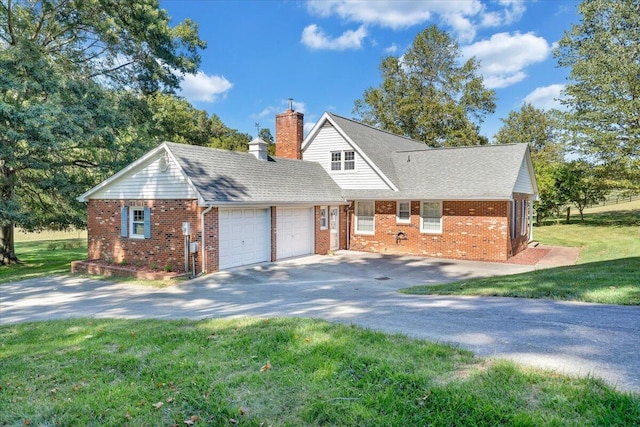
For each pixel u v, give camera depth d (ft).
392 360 14.23
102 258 53.21
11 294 39.06
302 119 72.28
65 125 53.83
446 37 134.31
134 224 50.39
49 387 14.02
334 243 64.54
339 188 65.98
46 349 18.62
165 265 46.39
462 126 126.00
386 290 34.24
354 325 19.48
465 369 13.29
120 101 67.92
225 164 51.62
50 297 36.94
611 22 82.38
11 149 52.21
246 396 12.39
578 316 19.43
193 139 138.41
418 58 136.15
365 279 41.55
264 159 59.72
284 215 54.60
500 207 53.16
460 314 21.25
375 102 134.31
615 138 79.36
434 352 14.92
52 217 70.08
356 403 11.39
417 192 58.13
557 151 114.01
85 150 68.33
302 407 11.53
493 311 21.54
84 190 64.03
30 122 48.78
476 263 52.11
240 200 46.01
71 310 31.12
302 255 57.88
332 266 49.47
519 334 17.03
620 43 81.66
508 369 12.96
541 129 150.82
